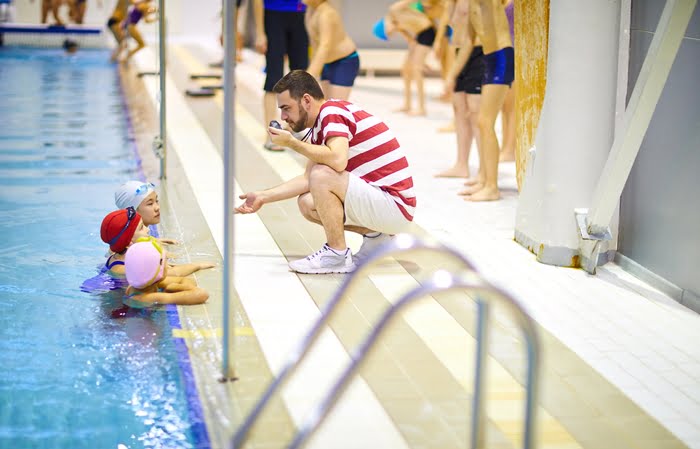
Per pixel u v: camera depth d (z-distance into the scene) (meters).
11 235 5.19
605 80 4.73
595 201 4.62
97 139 8.37
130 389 3.27
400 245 2.28
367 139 4.56
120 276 4.48
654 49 3.95
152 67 14.83
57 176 6.79
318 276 4.57
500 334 3.88
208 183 6.64
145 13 15.20
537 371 2.18
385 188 4.59
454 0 9.00
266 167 7.22
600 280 4.69
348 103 4.63
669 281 4.48
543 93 5.08
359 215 4.57
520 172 5.46
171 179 6.74
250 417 2.24
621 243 4.97
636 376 3.51
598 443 2.96
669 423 3.12
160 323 3.89
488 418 3.10
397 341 3.75
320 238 5.29
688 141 4.31
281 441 2.89
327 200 4.51
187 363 3.48
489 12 6.00
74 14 19.31
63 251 4.91
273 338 3.73
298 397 3.20
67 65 14.81
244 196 4.75
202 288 4.34
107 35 19.19
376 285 4.46
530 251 5.14
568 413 3.17
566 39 4.71
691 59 4.29
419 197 6.44
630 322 4.09
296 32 8.08
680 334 3.96
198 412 3.10
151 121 9.48
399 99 12.14
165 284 4.22
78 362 3.49
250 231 5.41
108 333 3.77
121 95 11.47
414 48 10.55
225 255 3.22
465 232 5.53
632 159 4.36
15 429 2.97
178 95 11.60
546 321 4.06
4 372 3.39
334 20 7.30
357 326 3.90
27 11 20.23
